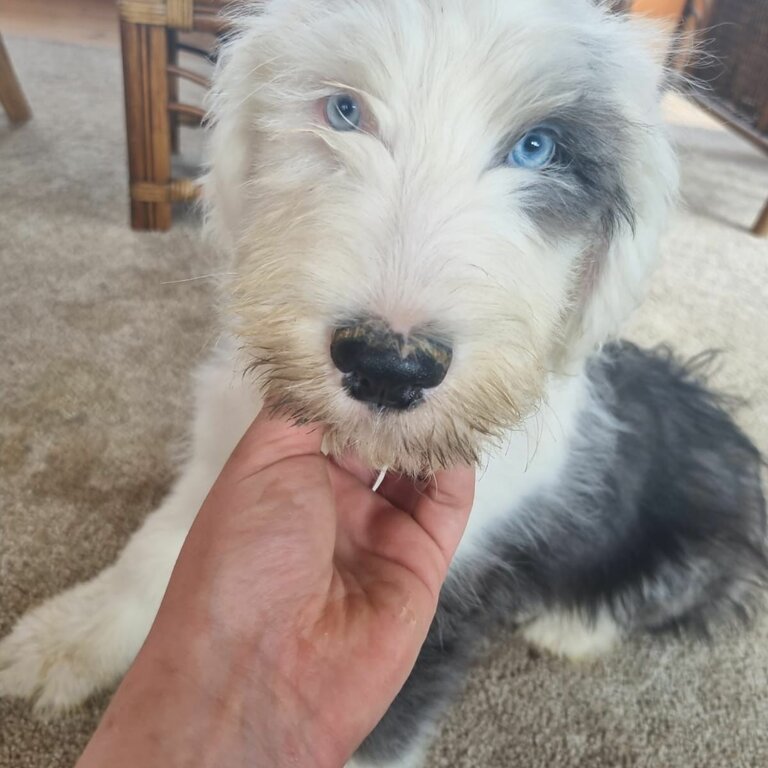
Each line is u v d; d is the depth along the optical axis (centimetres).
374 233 20
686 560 37
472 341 19
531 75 22
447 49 22
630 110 25
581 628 37
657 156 26
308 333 19
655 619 38
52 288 52
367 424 20
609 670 37
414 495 25
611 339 32
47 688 31
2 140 70
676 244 74
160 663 20
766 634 40
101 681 32
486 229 21
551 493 33
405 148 22
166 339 49
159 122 57
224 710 20
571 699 35
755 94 90
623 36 26
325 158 23
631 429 35
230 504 22
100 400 44
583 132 24
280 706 20
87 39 103
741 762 34
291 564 21
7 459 40
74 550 37
